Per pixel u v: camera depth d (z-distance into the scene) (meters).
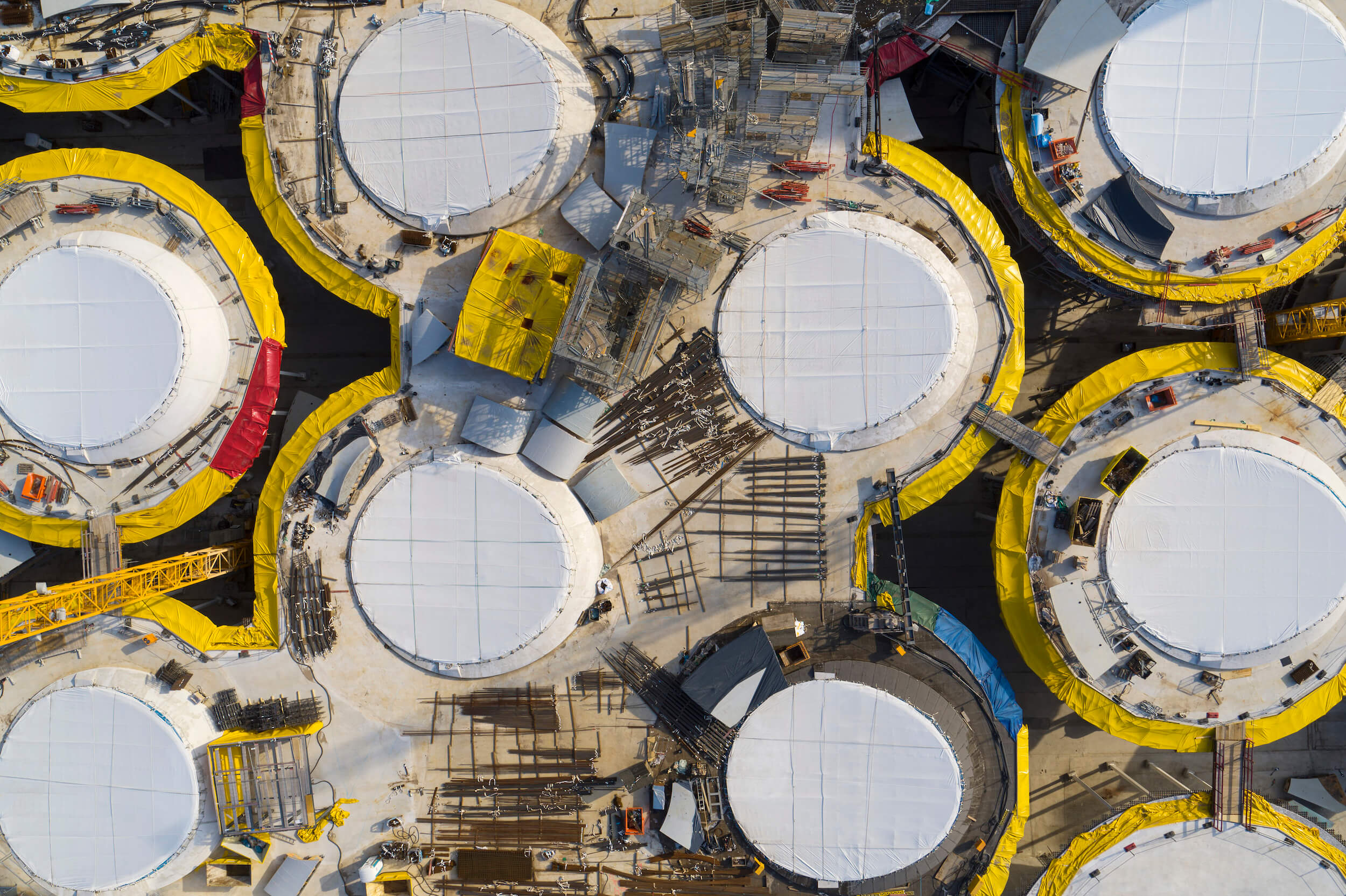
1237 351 31.83
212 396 33.59
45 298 32.59
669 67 32.59
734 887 33.00
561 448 32.78
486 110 32.62
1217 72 31.39
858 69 31.66
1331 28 30.97
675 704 32.97
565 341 30.97
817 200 33.09
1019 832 32.31
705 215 33.16
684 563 33.47
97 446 32.53
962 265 32.97
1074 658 32.25
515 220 33.53
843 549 32.97
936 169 32.78
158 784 33.00
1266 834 32.59
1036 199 32.78
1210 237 32.41
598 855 33.59
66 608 31.23
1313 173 31.61
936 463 32.78
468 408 33.62
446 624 32.88
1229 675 32.00
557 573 32.31
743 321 32.56
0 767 33.53
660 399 33.25
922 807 31.78
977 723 32.56
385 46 32.88
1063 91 32.22
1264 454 31.00
